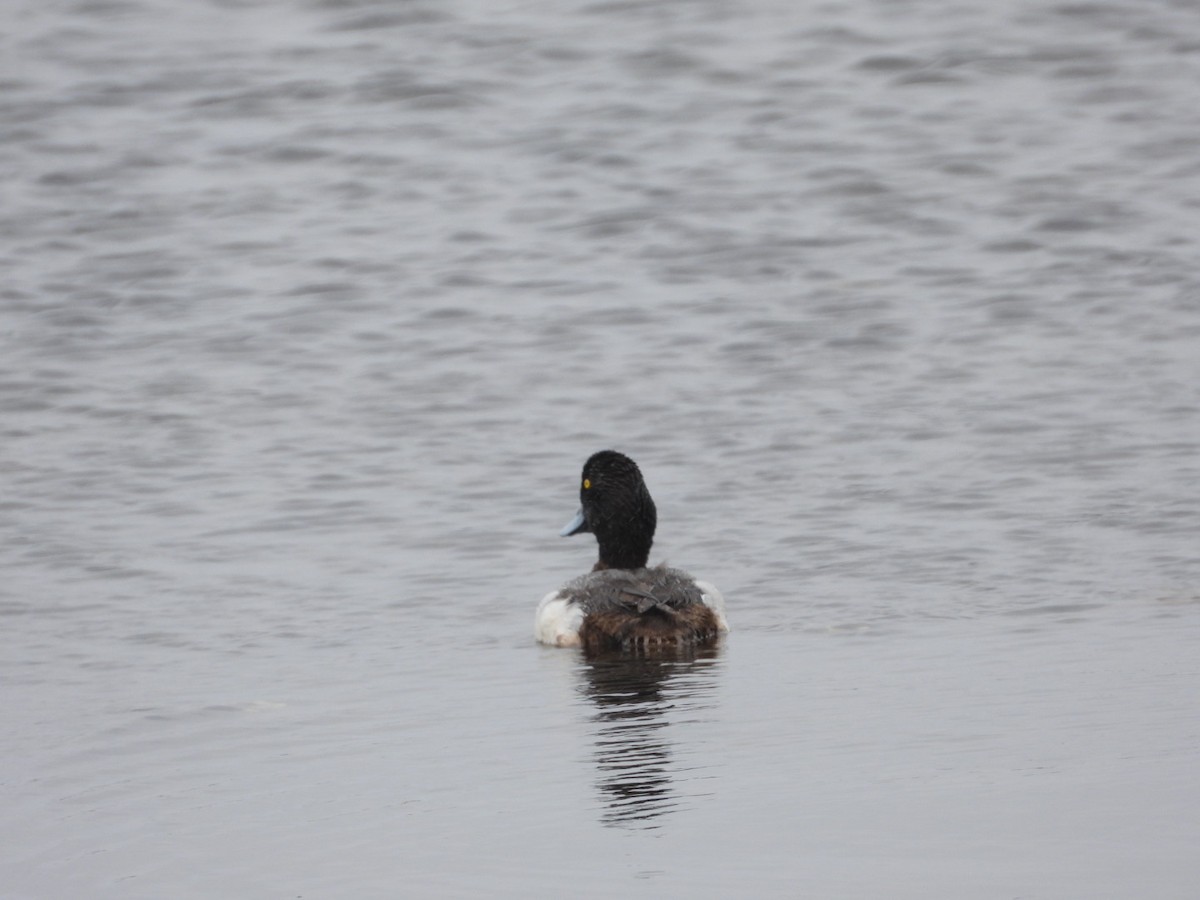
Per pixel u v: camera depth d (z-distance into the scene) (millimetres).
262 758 10148
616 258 27828
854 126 34594
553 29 41312
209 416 21016
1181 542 15578
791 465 18578
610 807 8789
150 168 33812
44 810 9180
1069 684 11031
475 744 10266
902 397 21000
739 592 14711
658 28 40969
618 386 21734
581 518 14883
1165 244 27484
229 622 14180
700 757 9680
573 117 35688
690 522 16844
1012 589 14359
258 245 29141
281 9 43688
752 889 7496
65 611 14562
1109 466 18094
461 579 15414
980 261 27094
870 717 10398
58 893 7855
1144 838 7824
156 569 15797
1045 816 8203
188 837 8609
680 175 32031
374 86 37844
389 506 17641
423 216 30453
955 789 8734
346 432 20266
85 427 20719
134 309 26047
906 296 25500
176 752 10352
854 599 14273
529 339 23938
